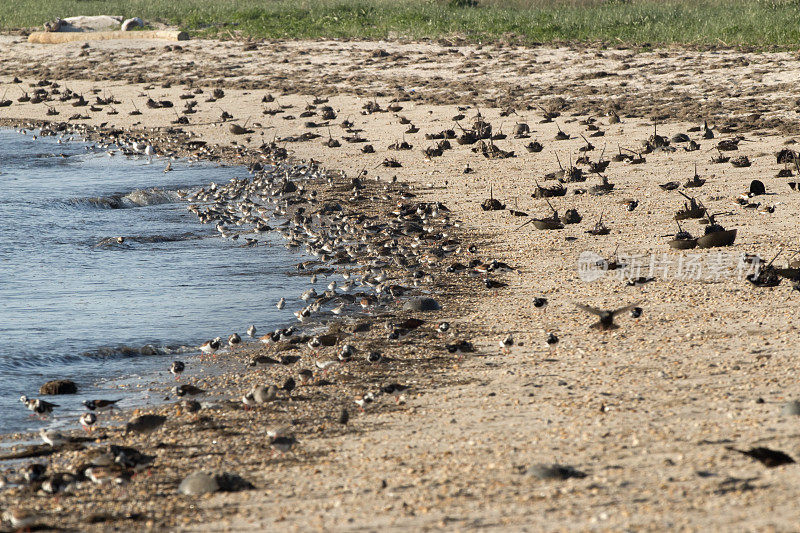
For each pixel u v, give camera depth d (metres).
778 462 32.41
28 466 39.81
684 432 37.34
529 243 84.19
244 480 36.59
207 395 50.19
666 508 29.64
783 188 98.00
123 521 33.25
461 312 64.69
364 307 67.56
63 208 109.94
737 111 141.38
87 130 169.25
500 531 29.19
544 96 165.00
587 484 32.56
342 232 92.94
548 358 52.03
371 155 136.88
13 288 75.75
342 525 31.05
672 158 118.31
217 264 83.75
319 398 48.25
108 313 67.94
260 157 141.88
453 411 44.16
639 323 57.38
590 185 107.31
